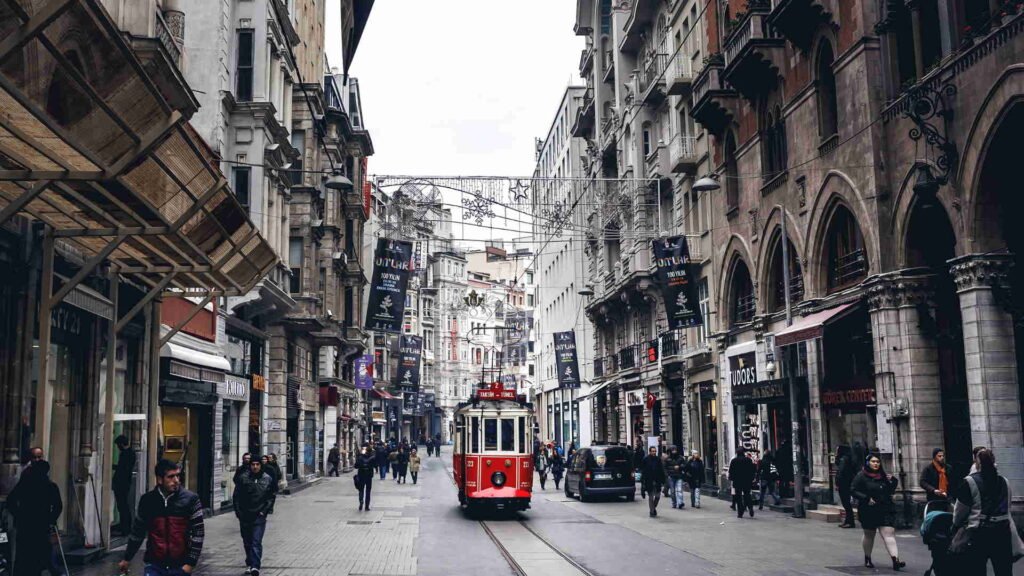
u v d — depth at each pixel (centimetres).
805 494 2411
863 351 2148
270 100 2947
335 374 5088
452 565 1414
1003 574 955
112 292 1596
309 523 2164
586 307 5331
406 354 6925
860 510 1354
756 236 2727
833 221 2286
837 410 2259
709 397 3275
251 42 2736
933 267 1919
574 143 6462
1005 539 948
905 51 1972
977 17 1688
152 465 1716
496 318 12188
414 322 9719
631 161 4172
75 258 1464
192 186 1175
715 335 3072
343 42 1579
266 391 3247
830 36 2200
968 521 952
